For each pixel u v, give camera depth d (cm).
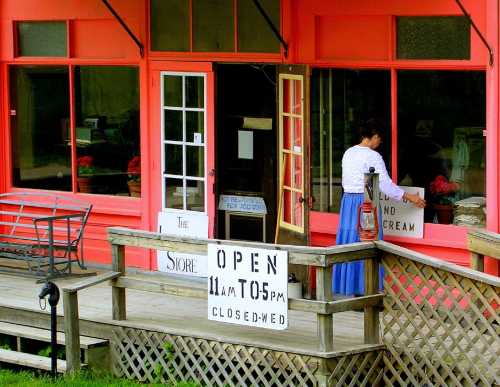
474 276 1005
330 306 1037
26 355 1202
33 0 1519
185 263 1373
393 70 1219
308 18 1273
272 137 1372
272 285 1057
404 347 1059
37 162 1544
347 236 1216
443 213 1196
